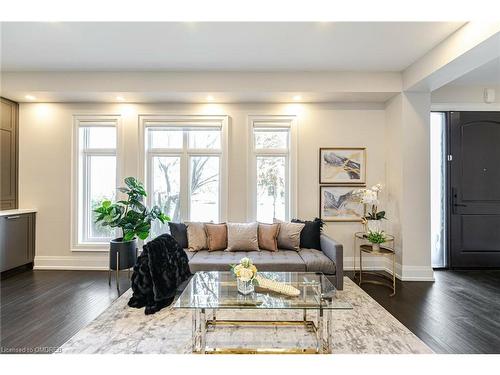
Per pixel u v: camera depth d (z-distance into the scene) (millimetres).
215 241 3793
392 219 4133
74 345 2250
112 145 4469
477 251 4355
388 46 3191
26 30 2855
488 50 2693
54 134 4355
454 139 4383
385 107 4340
